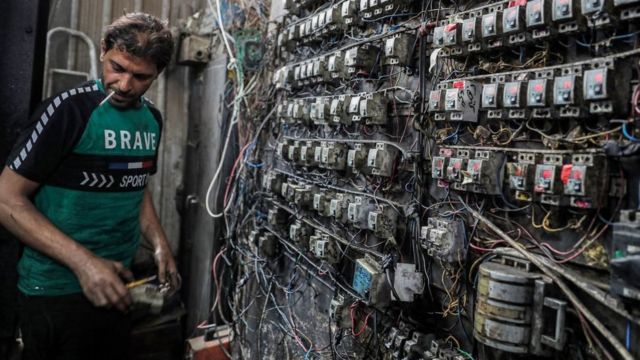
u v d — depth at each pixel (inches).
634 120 37.5
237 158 115.6
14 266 79.6
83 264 62.7
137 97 68.9
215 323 117.5
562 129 43.4
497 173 46.8
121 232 73.6
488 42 47.7
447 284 54.8
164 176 141.6
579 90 39.5
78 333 69.3
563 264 42.3
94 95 66.7
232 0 120.6
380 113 63.9
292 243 91.4
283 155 89.3
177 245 145.0
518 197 44.6
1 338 80.1
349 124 70.9
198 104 137.6
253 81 112.1
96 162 66.7
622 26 38.9
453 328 54.3
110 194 69.7
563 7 40.1
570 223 41.9
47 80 120.1
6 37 76.7
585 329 39.4
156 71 67.3
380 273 60.5
